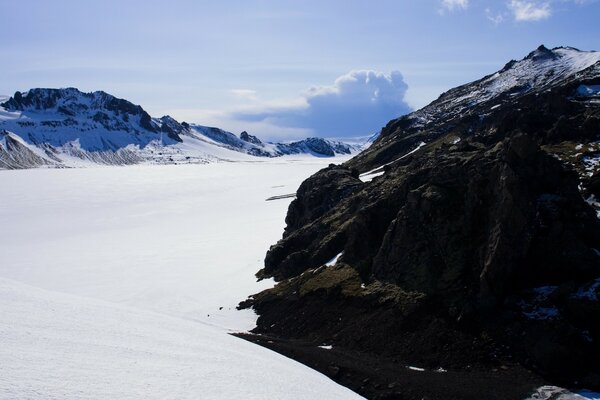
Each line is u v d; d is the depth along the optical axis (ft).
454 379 157.69
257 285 291.17
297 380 154.30
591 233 184.96
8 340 129.18
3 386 97.30
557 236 182.29
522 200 185.16
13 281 231.09
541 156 199.52
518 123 310.24
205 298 285.64
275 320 234.38
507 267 180.14
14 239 510.99
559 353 153.07
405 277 208.74
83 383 110.22
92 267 380.58
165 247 442.50
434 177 227.40
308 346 199.21
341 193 348.59
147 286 318.04
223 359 161.68
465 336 173.99
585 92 436.35
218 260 376.48
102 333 163.53
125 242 477.36
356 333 197.67
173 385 124.16
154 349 157.17
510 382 151.84
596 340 155.43
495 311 177.58
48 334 145.59
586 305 161.48
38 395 97.76
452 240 204.95
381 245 236.02
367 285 221.66
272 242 419.54
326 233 290.15
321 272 250.57
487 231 195.42
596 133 273.13
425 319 186.50
